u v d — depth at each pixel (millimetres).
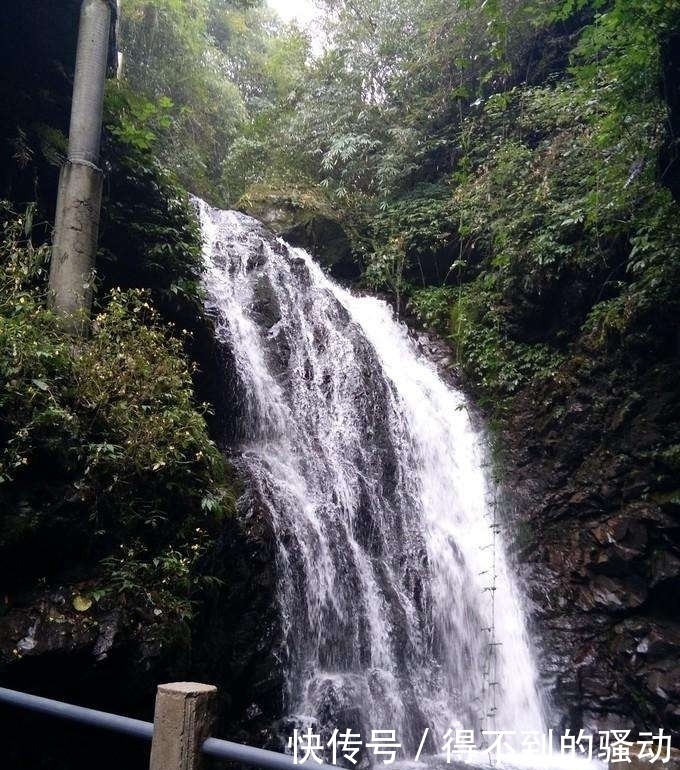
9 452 4504
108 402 5285
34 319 5355
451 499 9586
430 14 14156
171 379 5781
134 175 7492
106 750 4598
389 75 14797
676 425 8438
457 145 13344
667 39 7012
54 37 7129
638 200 8867
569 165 10477
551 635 8539
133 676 4578
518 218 10656
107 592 4648
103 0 6840
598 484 8836
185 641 4906
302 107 15320
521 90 12641
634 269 8703
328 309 10422
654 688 7594
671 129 7676
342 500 8016
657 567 8102
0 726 4070
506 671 8312
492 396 10508
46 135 6801
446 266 12453
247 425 7957
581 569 8641
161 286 7328
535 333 10445
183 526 5395
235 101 18391
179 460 5488
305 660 6395
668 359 8766
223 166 16578
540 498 9312
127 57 15758
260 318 9180
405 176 13711
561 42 12609
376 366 10008
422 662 7543
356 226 13188
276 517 6660
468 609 8461
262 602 6020
